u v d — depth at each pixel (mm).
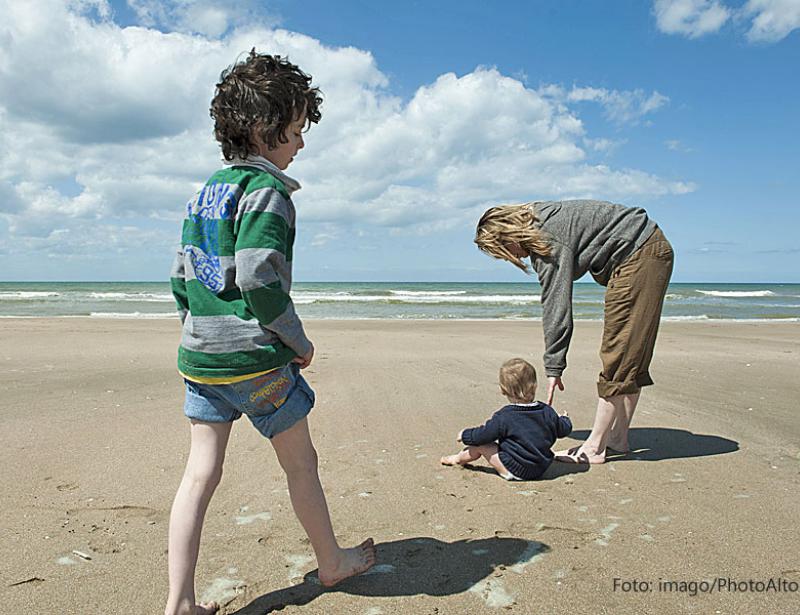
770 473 3527
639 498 3150
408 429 4508
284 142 2158
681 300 35219
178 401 5359
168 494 3186
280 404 2070
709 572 2371
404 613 2119
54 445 3986
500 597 2217
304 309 25188
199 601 2184
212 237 1994
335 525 2836
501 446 3490
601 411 3750
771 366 7523
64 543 2627
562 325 3633
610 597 2203
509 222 3639
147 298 31875
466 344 10203
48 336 10984
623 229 3602
